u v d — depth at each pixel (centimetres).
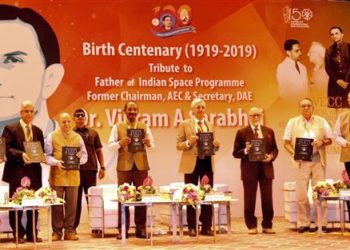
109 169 1230
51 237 870
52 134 909
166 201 831
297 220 997
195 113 916
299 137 940
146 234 900
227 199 836
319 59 1305
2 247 833
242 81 1281
